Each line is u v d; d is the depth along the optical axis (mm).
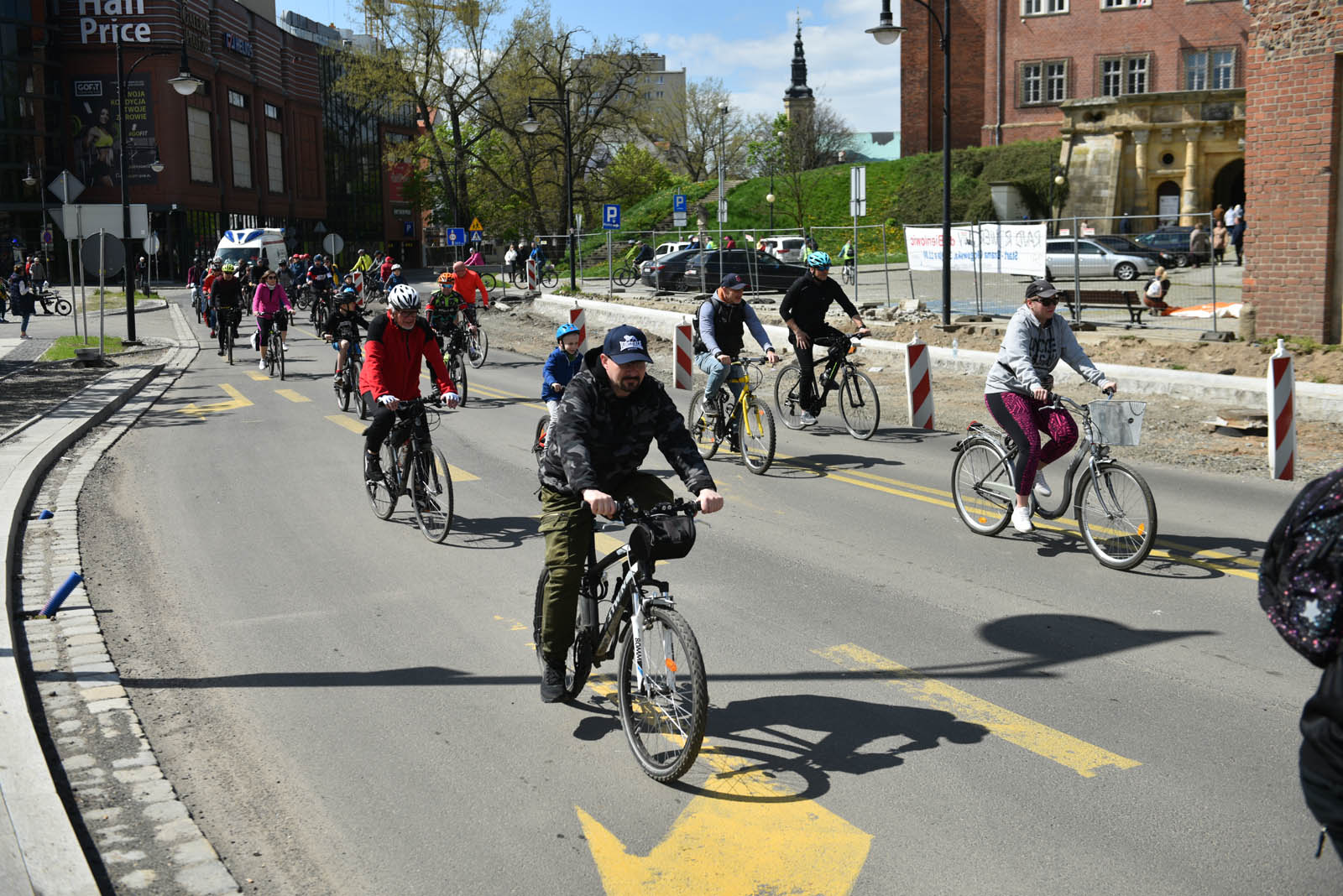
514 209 68750
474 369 20734
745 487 10055
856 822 3998
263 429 14000
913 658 5656
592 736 4816
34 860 3629
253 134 74562
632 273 40719
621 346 4348
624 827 4016
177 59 62562
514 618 6441
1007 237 21781
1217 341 16656
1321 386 12805
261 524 8883
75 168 62719
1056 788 4227
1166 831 3887
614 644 4809
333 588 7102
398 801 4246
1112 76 55062
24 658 5797
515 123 64062
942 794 4199
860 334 12398
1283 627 2674
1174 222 48219
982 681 5328
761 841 3889
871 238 54469
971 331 20141
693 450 4488
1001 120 57500
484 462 11508
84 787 4332
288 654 5887
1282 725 4773
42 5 60500
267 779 4445
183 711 5137
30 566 7629
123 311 40844
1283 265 15898
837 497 9531
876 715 4957
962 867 3682
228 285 22797
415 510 8438
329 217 89375
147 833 3975
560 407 4480
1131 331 19625
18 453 11586
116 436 13641
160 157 62938
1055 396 7539
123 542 8352
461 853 3861
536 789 4328
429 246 108750
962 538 8109
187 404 16797
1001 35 56969
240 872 3764
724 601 6648
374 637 6148
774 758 4535
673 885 3635
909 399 13133
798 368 12859
